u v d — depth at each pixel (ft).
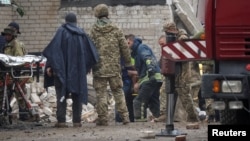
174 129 114.52
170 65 108.37
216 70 93.09
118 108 136.87
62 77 131.34
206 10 92.79
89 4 209.77
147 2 207.31
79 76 133.49
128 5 208.44
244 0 91.50
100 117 135.44
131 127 131.23
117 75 135.44
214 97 90.94
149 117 158.71
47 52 132.46
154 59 145.69
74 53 132.87
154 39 207.21
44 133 121.19
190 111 135.85
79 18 210.18
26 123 139.54
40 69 161.58
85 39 134.41
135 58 147.13
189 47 102.68
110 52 134.82
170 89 110.52
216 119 141.28
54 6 211.00
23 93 139.13
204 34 94.68
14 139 111.75
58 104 132.36
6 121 136.05
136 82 150.61
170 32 134.00
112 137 113.09
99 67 134.41
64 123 132.98
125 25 208.74
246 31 91.56
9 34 142.31
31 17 210.59
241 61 92.07
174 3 202.59
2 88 134.51
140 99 146.82
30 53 209.87
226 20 92.02
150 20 207.31
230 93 90.48
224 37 92.22
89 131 123.65
